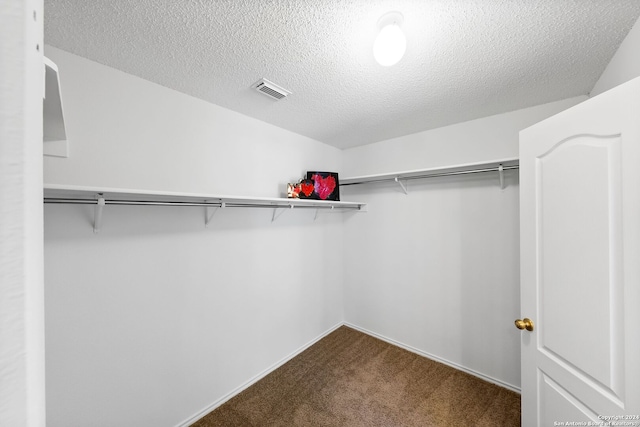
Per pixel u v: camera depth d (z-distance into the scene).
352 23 0.99
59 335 1.12
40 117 0.23
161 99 1.44
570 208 0.97
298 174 2.30
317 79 1.39
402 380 1.91
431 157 2.19
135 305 1.34
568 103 1.61
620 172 0.81
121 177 1.29
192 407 1.56
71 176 1.15
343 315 2.86
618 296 0.82
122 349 1.30
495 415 1.57
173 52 1.16
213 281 1.68
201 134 1.62
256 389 1.83
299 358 2.21
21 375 0.21
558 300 1.03
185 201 1.50
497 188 1.87
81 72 1.18
